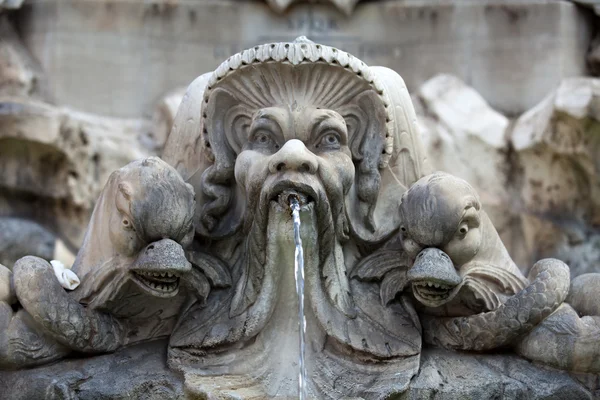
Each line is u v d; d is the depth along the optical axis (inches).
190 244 304.0
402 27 453.7
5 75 437.1
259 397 291.7
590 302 305.7
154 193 290.0
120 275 296.4
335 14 451.8
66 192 434.3
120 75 448.5
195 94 324.5
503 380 296.0
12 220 431.8
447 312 307.0
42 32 448.5
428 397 292.4
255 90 303.0
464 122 440.5
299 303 288.4
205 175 309.6
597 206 430.9
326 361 297.7
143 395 293.3
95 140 434.0
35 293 291.3
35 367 297.0
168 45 450.9
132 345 306.5
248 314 298.5
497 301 303.3
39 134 423.5
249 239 299.0
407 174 318.0
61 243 434.6
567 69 446.9
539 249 435.2
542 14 448.8
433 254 288.5
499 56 450.3
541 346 298.0
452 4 453.1
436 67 452.8
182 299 306.8
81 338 296.4
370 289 307.6
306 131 298.0
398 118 318.7
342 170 294.5
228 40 451.5
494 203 435.2
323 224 292.0
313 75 299.7
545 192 434.6
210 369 297.0
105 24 449.7
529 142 429.7
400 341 299.3
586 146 418.9
